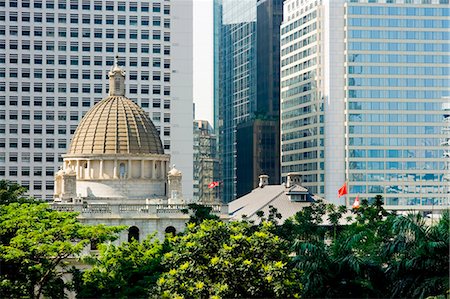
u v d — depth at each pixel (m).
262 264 95.19
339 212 155.75
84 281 110.81
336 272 94.12
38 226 110.56
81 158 164.12
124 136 165.50
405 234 91.12
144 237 148.75
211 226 100.62
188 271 95.31
